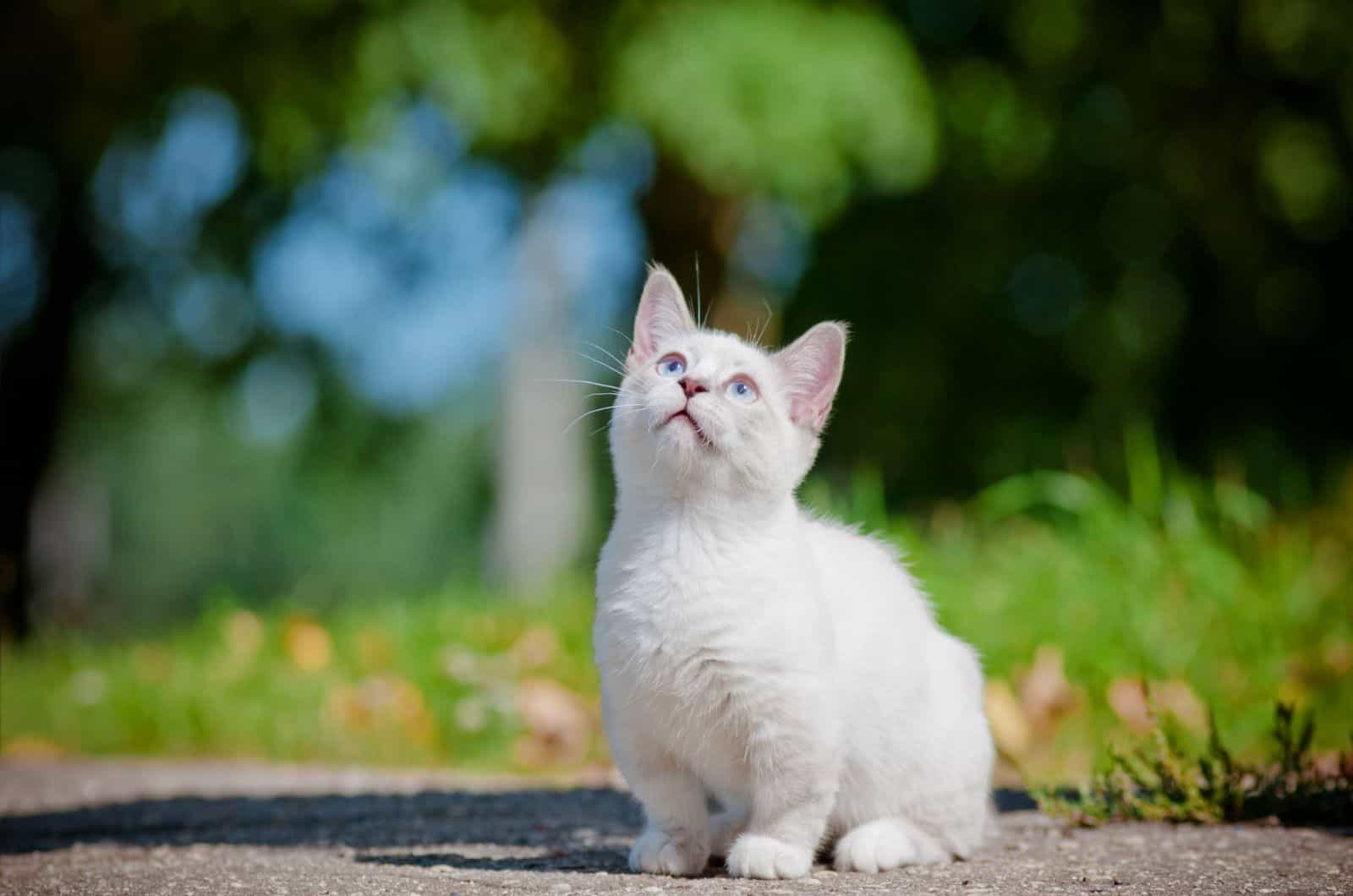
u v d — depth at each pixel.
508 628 9.13
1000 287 15.90
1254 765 6.07
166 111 14.19
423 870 4.46
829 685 4.22
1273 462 14.95
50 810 6.16
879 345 15.93
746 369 4.52
